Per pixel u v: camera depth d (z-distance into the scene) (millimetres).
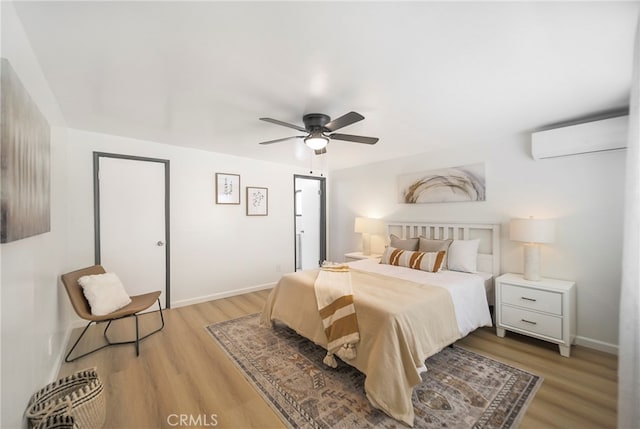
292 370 2113
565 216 2637
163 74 1726
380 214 4465
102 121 2596
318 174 5230
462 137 3113
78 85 1864
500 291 2684
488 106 2244
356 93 1995
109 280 2523
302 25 1281
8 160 1046
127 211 3162
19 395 1225
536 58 1565
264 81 1818
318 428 1537
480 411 1670
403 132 2936
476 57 1558
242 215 4145
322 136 2293
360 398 1792
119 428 1535
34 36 1337
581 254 2549
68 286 2295
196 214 3684
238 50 1479
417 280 2650
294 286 2639
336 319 2057
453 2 1142
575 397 1793
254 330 2840
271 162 4504
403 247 3584
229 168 3996
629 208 1243
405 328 1781
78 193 2852
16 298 1216
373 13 1206
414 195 3924
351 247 5004
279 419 1611
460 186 3410
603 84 1875
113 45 1424
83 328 2838
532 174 2844
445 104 2203
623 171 2342
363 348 1870
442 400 1766
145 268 3289
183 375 2037
